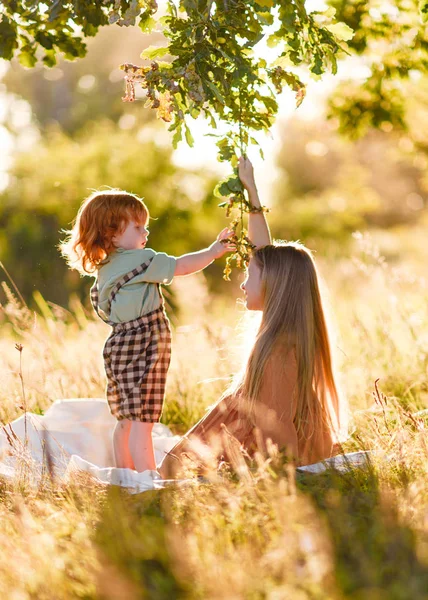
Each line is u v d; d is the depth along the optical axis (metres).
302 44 3.97
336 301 9.04
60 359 6.25
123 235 4.37
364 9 5.89
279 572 2.28
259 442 3.27
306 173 35.94
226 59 3.86
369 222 35.41
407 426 3.75
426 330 6.40
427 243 22.34
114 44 30.39
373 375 5.65
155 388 4.20
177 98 3.86
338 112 7.83
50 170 20.89
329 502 2.76
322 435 3.73
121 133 23.11
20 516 2.79
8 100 32.31
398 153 10.95
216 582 2.20
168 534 2.51
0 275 18.25
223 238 4.18
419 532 2.46
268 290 3.78
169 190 21.42
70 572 2.46
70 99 31.77
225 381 6.06
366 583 2.18
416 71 6.41
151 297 4.25
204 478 3.33
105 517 2.81
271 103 3.97
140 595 2.26
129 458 4.21
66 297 17.23
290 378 3.59
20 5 4.31
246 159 4.05
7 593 2.34
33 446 4.53
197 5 3.68
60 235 19.75
